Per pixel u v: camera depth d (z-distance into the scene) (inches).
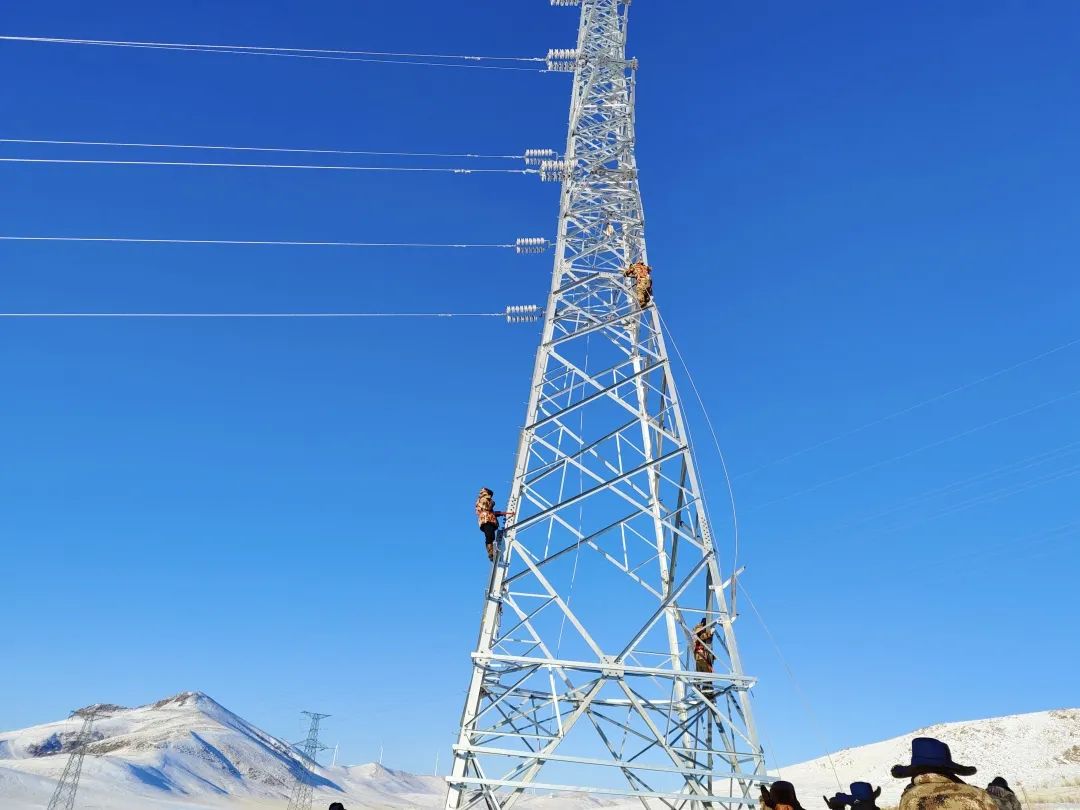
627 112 1288.1
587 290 1059.3
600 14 1435.8
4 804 5777.6
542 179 1288.1
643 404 971.3
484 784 684.1
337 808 627.5
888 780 3595.0
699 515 821.9
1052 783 2942.9
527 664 745.6
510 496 864.3
